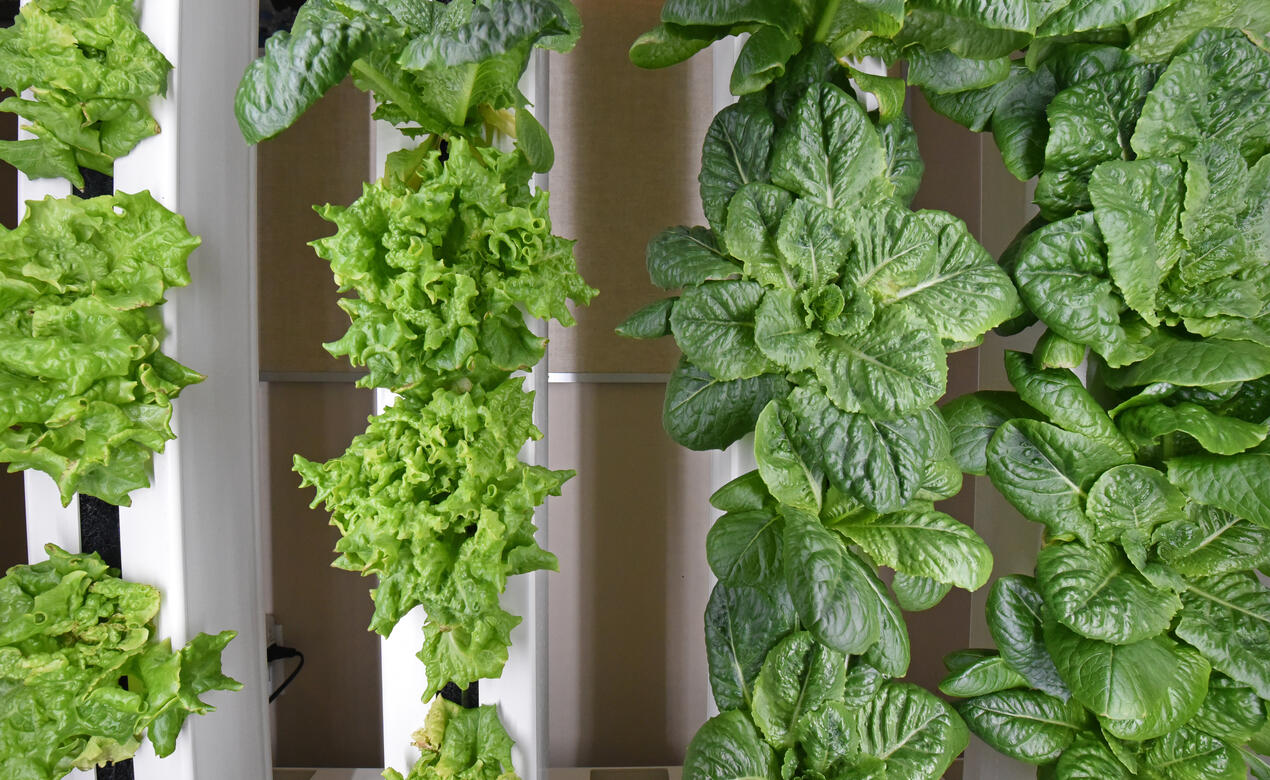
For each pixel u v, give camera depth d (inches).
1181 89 31.9
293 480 53.6
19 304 27.3
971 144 50.8
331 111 50.8
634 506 55.9
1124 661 32.7
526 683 34.7
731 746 35.1
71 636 29.4
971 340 33.3
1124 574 35.3
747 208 33.0
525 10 23.4
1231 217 33.4
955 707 39.0
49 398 26.9
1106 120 33.3
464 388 30.6
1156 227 32.9
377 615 28.1
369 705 56.0
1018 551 41.9
